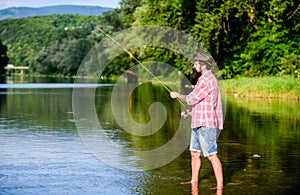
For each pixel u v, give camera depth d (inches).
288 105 952.3
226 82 1371.8
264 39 1429.6
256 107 906.7
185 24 1556.3
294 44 1425.9
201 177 357.7
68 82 2425.0
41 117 747.4
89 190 320.8
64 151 455.8
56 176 358.6
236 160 416.8
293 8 1378.0
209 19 1337.4
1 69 4985.2
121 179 351.3
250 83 1218.0
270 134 557.9
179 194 311.4
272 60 1437.0
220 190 320.5
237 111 829.2
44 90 1608.0
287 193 313.9
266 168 385.7
